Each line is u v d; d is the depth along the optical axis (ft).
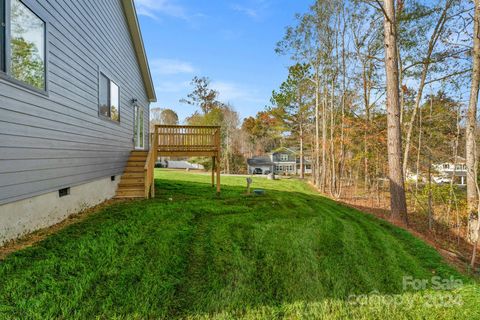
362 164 52.80
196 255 12.16
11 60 10.84
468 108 25.18
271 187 41.91
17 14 11.15
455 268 14.12
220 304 8.64
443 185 32.55
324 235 16.72
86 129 18.44
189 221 17.16
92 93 19.47
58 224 14.55
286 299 9.30
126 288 8.89
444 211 30.17
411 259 14.11
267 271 11.21
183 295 8.99
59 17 14.69
